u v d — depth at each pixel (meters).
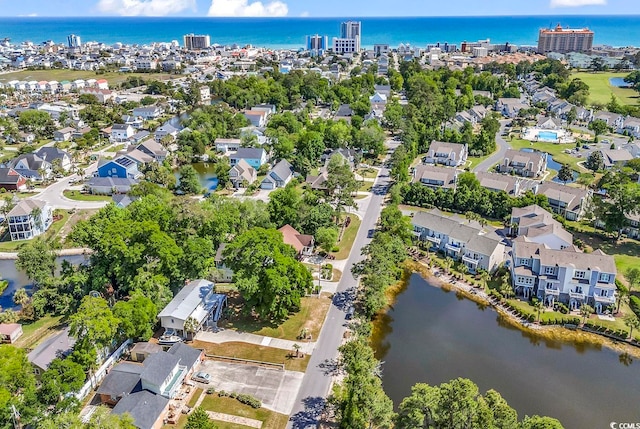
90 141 177.50
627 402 64.19
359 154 162.75
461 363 71.31
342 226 113.94
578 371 69.94
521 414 61.66
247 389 64.81
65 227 116.25
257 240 78.00
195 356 68.25
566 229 111.06
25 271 87.44
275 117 191.62
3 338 74.12
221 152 173.75
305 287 81.50
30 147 168.25
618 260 97.81
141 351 69.50
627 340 75.75
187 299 78.12
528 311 83.00
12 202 123.69
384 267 84.06
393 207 109.00
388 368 69.81
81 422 54.12
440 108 198.25
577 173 149.25
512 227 107.31
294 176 147.00
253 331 77.00
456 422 49.19
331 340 75.00
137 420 56.09
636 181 138.38
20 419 56.44
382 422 54.34
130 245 81.88
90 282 83.62
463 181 126.69
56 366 60.66
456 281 93.56
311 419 60.03
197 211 90.75
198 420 51.19
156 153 161.00
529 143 182.38
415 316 83.12
